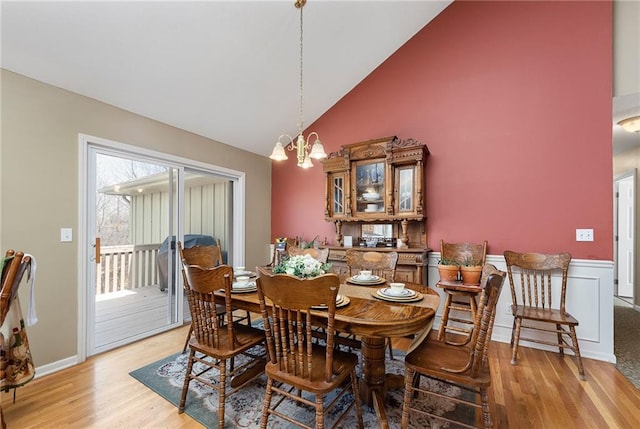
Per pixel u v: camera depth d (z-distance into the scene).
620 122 3.18
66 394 1.99
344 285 2.19
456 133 3.26
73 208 2.46
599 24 2.62
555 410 1.83
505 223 2.99
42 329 2.27
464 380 1.43
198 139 3.59
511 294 2.78
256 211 4.46
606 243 2.58
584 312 2.63
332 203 3.81
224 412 1.71
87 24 2.07
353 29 3.11
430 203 3.38
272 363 1.58
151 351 2.69
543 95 2.83
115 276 2.82
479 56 3.15
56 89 2.36
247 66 2.98
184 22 2.33
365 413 1.82
